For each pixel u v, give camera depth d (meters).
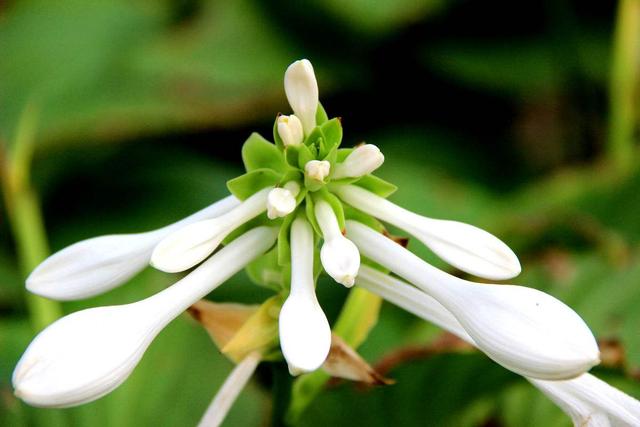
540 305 0.62
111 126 0.92
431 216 0.94
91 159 0.97
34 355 0.61
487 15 1.19
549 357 0.61
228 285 0.88
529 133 1.18
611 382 0.76
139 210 0.95
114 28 1.02
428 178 0.99
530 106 1.20
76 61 0.97
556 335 0.62
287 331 0.62
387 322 0.86
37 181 0.94
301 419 0.76
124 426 0.78
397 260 0.65
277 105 1.01
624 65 0.98
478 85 1.14
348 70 1.11
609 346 0.74
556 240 0.90
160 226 0.93
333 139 0.66
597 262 0.85
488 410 0.79
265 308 0.68
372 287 0.67
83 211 0.94
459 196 0.97
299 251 0.65
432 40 1.17
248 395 0.79
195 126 0.96
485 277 0.64
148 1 1.07
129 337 0.63
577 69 1.14
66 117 0.92
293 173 0.66
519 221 0.89
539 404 0.80
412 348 0.74
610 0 1.19
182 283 0.65
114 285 0.66
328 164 0.65
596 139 1.16
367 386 0.75
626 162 0.97
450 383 0.75
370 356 0.85
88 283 0.65
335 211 0.65
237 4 1.11
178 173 0.98
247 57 1.06
